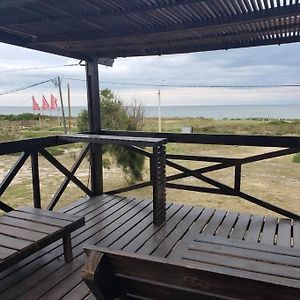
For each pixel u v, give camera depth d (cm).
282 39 304
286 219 314
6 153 280
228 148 971
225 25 236
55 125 1221
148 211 344
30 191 558
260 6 202
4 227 214
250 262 150
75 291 192
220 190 340
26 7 208
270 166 809
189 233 284
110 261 108
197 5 200
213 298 100
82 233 283
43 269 218
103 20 241
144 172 657
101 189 408
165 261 98
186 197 538
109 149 588
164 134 363
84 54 380
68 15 227
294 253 161
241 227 296
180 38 300
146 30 262
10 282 202
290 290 84
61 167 347
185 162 840
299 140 298
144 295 114
